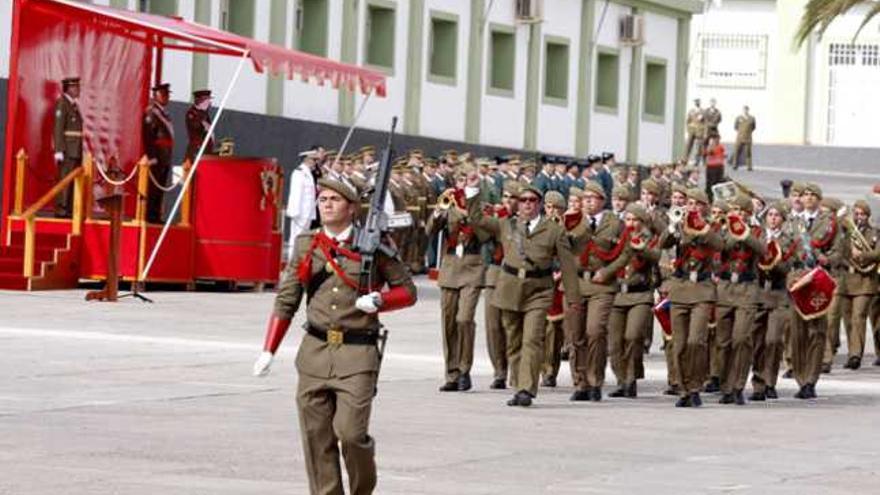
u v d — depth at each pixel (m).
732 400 28.67
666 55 78.56
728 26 106.19
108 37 43.78
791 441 24.00
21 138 42.38
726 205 28.45
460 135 65.88
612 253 27.77
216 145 50.38
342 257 16.38
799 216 31.72
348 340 16.30
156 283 43.78
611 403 27.75
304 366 16.34
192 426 22.81
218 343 32.75
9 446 20.77
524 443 22.73
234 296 43.16
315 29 59.31
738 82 106.50
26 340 31.55
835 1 53.03
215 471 19.55
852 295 35.72
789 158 102.06
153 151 44.31
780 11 105.81
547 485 19.56
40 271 41.66
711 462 21.70
